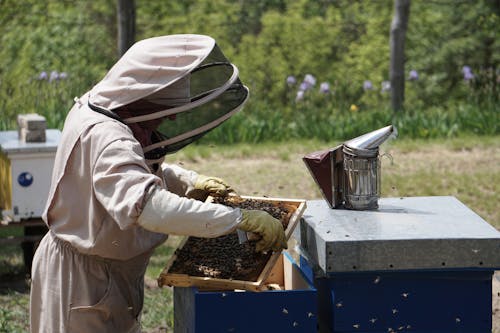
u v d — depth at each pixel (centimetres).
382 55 1911
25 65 1789
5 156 712
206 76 374
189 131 379
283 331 354
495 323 602
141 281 417
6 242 733
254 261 371
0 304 671
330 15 1988
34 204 713
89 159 367
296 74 1898
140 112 374
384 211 409
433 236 355
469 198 1009
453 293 364
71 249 390
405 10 1548
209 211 344
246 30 1986
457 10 1981
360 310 362
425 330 366
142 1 1953
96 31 1912
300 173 1157
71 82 1686
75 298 388
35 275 405
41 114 1384
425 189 1048
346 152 408
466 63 1950
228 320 351
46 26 1877
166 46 371
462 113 1548
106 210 357
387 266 353
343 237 355
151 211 340
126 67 370
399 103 1577
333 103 1728
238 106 381
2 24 1847
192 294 362
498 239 353
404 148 1331
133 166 351
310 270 409
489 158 1259
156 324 612
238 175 1142
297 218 379
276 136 1472
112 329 396
